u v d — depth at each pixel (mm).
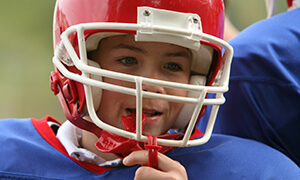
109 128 3660
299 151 4613
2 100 20750
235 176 4066
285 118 4516
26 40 26406
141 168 3613
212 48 4242
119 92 3895
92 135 4395
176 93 4156
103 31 3820
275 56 4582
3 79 23078
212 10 4090
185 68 4227
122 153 4090
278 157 4188
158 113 4133
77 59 3775
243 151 4250
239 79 4656
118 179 4066
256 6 17391
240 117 4738
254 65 4621
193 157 4242
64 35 3871
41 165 4191
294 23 4871
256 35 4820
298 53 4617
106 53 4047
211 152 4266
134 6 3811
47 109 20812
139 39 3719
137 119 3566
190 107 4246
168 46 3994
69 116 4156
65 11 4105
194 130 4508
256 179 4023
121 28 3678
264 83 4559
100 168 4188
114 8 3838
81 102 3982
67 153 4270
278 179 3986
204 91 3699
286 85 4465
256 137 4699
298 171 4090
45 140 4391
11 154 4246
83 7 3969
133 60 4051
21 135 4449
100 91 3990
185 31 3732
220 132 4969
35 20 27234
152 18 3764
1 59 24703
